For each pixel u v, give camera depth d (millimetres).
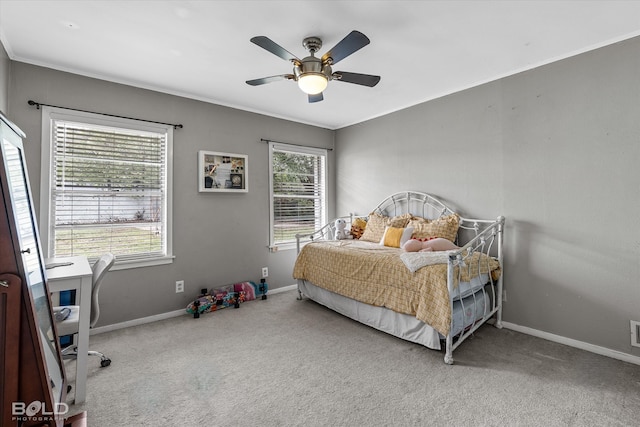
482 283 2639
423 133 3607
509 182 2879
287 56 2006
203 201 3512
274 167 4215
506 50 2449
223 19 2016
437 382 1979
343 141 4672
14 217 1104
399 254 2887
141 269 3090
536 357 2301
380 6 1889
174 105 3311
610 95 2314
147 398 1833
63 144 2738
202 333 2797
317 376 2066
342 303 3131
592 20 2047
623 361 2242
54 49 2402
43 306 1411
